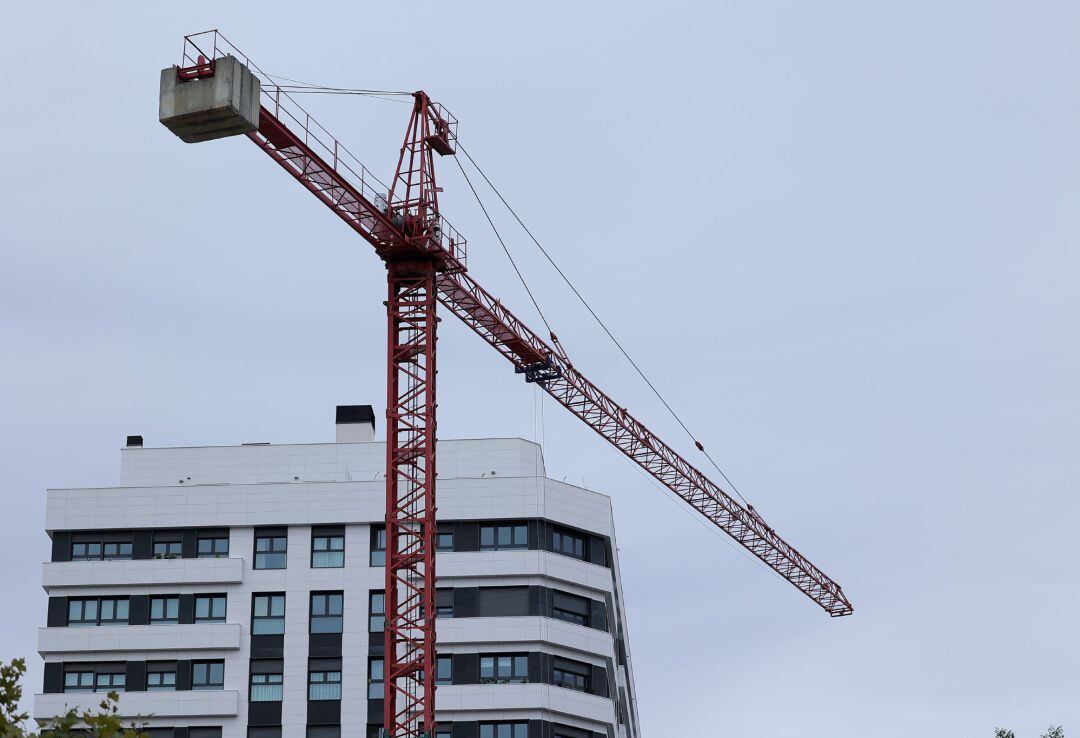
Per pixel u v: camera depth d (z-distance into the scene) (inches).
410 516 5506.9
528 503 6156.5
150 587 6058.1
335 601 6033.5
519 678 5905.5
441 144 5861.2
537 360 6535.4
